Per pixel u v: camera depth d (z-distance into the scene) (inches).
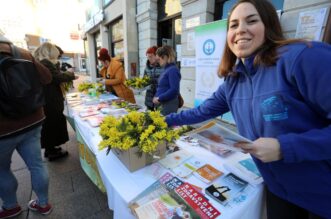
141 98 199.8
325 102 21.4
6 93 39.7
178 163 39.5
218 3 116.6
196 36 107.6
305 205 28.7
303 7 70.7
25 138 49.6
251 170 36.6
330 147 21.0
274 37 26.9
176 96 86.7
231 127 94.4
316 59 21.5
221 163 39.9
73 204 65.9
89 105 89.5
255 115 28.2
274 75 25.5
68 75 86.1
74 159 95.2
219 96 40.2
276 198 32.7
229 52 34.7
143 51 194.9
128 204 29.6
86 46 448.1
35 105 47.0
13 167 87.7
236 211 27.4
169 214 26.7
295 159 22.3
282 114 24.9
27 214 61.1
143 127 36.8
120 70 117.7
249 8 26.7
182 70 139.5
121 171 37.6
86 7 371.9
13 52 44.9
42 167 56.8
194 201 29.2
